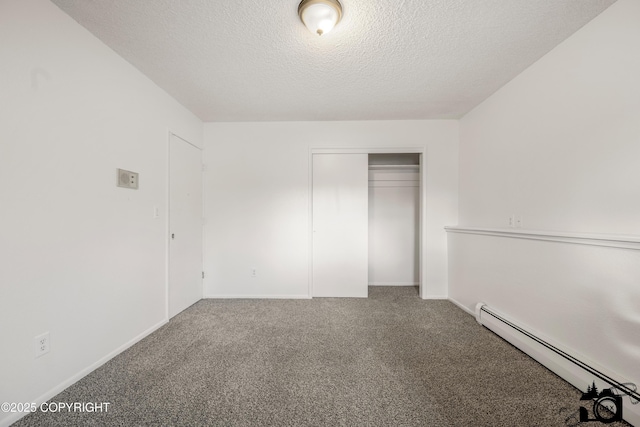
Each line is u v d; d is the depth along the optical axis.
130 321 1.86
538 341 1.62
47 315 1.29
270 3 1.33
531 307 1.77
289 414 1.21
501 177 2.20
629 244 1.18
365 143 3.01
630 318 1.19
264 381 1.46
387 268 3.66
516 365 1.61
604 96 1.35
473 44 1.65
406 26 1.49
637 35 1.21
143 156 2.00
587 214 1.44
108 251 1.67
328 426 1.14
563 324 1.53
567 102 1.57
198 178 2.91
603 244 1.29
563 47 1.60
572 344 1.47
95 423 1.16
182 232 2.58
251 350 1.80
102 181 1.62
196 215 2.86
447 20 1.44
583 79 1.47
